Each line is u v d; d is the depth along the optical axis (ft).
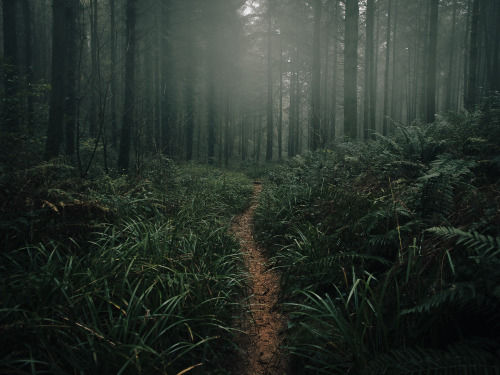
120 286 8.17
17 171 12.75
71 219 11.46
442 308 6.34
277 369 7.35
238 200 26.05
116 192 16.51
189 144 67.46
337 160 23.16
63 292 7.02
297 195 18.67
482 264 5.96
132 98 29.07
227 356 7.80
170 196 18.83
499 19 54.54
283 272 12.13
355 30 29.53
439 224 8.98
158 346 7.11
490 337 5.87
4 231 10.00
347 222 12.62
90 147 31.53
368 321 6.57
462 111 19.58
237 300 10.48
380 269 9.68
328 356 6.81
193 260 10.72
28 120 29.78
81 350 6.11
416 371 4.76
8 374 5.32
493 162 11.76
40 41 73.26
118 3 64.03
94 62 21.84
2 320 6.34
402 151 16.55
